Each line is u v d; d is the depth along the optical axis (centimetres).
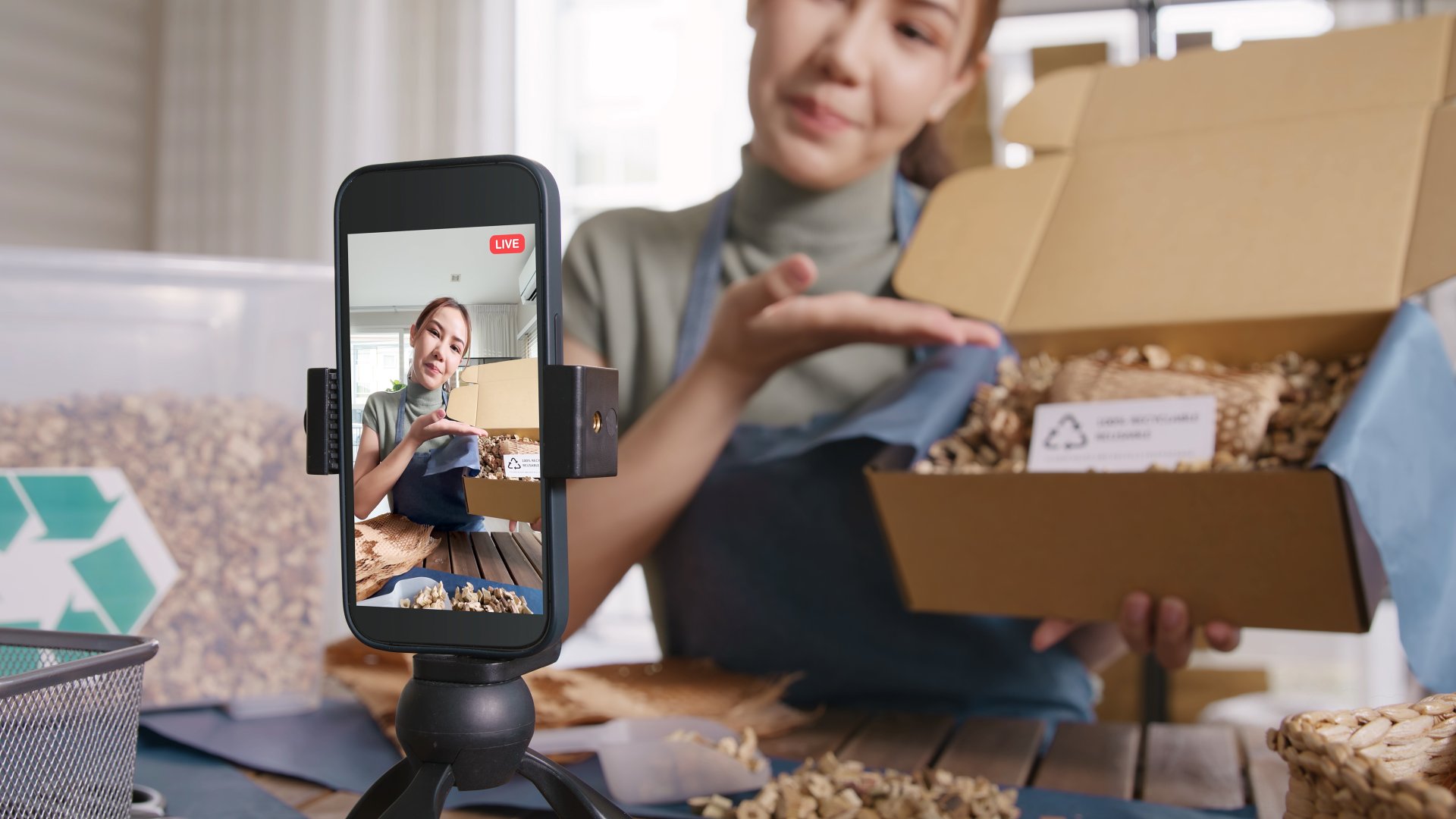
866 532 114
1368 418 64
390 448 44
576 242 126
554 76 167
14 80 159
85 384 74
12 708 41
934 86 115
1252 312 77
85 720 44
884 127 115
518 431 42
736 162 185
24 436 72
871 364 115
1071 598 78
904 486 78
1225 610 72
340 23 147
